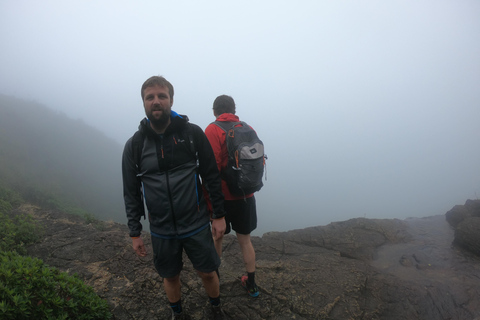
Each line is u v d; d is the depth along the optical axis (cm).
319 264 338
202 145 197
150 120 184
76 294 204
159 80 184
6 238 330
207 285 216
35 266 199
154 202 190
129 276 287
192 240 194
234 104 258
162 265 200
